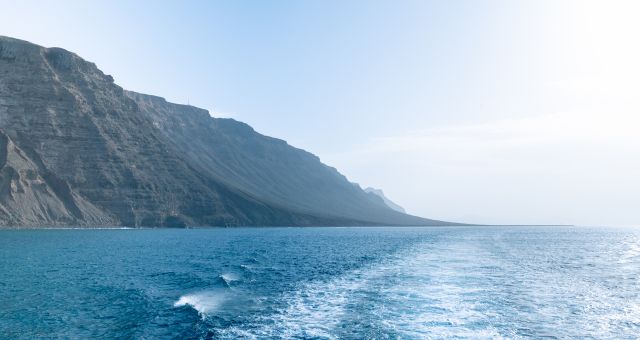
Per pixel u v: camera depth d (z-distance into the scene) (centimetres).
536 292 3888
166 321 2986
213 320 2969
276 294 3891
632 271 5628
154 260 7162
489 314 3025
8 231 16375
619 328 2756
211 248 10206
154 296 3878
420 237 16400
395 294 3719
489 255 7612
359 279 4706
